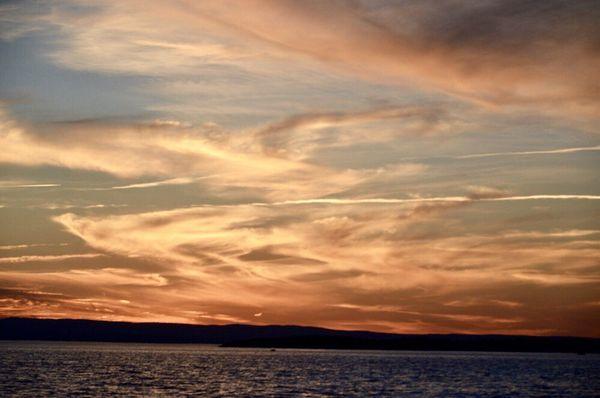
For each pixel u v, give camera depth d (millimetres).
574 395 114062
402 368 196500
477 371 183625
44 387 113312
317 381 136750
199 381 132375
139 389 113375
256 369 181250
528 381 144500
